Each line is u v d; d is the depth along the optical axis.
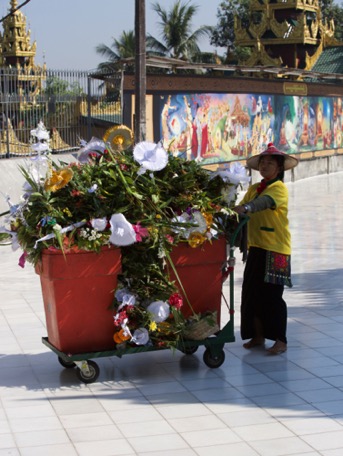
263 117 27.69
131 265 6.45
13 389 6.37
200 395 6.16
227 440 5.25
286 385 6.37
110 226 6.23
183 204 6.52
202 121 24.03
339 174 33.09
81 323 6.35
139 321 6.46
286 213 7.14
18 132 19.08
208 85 24.23
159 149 6.43
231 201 6.80
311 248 14.03
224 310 9.04
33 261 6.34
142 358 7.21
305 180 30.05
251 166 7.46
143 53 16.23
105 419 5.66
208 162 24.42
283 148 29.34
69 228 6.13
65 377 6.66
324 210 19.89
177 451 5.07
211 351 6.81
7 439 5.31
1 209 17.22
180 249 6.59
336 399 6.02
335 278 11.20
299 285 10.70
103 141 6.91
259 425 5.50
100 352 6.36
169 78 22.47
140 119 16.36
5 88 18.48
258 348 7.46
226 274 6.84
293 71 28.25
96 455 5.03
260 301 7.35
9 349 7.53
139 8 16.08
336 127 34.06
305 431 5.38
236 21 41.50
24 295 10.12
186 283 6.69
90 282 6.29
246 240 6.87
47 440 5.28
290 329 8.16
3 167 17.88
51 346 6.57
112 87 20.52
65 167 6.42
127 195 6.33
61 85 19.70
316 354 7.23
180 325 6.55
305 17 42.62
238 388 6.31
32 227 6.23
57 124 19.58
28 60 38.94
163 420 5.62
